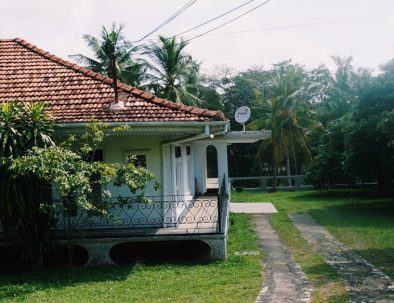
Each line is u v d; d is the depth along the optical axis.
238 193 33.75
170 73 35.19
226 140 20.44
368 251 13.26
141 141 13.73
